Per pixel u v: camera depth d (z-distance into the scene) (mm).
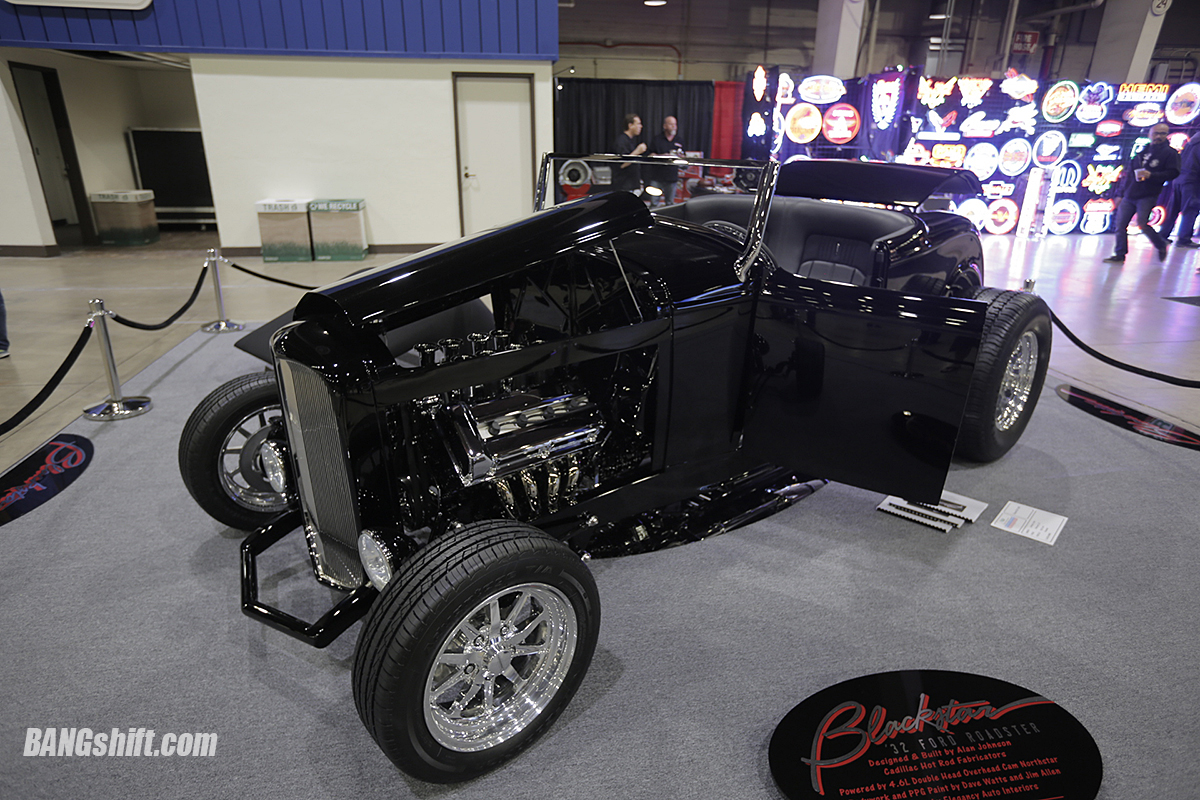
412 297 1731
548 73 8469
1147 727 1744
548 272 2199
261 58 7969
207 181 11281
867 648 2023
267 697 1875
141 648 2045
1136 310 5891
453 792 1601
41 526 2662
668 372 2182
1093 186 10000
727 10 12695
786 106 9680
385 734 1474
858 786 1568
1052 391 4020
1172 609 2188
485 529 1601
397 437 1801
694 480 2441
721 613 2174
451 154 8633
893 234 2816
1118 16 11445
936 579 2340
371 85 8250
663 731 1752
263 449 2092
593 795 1584
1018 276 7227
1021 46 13008
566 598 1646
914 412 2203
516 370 1847
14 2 7461
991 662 1964
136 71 11266
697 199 3496
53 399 3936
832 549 2508
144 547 2537
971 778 1587
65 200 11062
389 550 1711
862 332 2205
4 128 8008
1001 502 2824
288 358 1721
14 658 1999
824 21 11000
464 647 1598
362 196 8641
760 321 2361
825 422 2361
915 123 9531
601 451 2207
